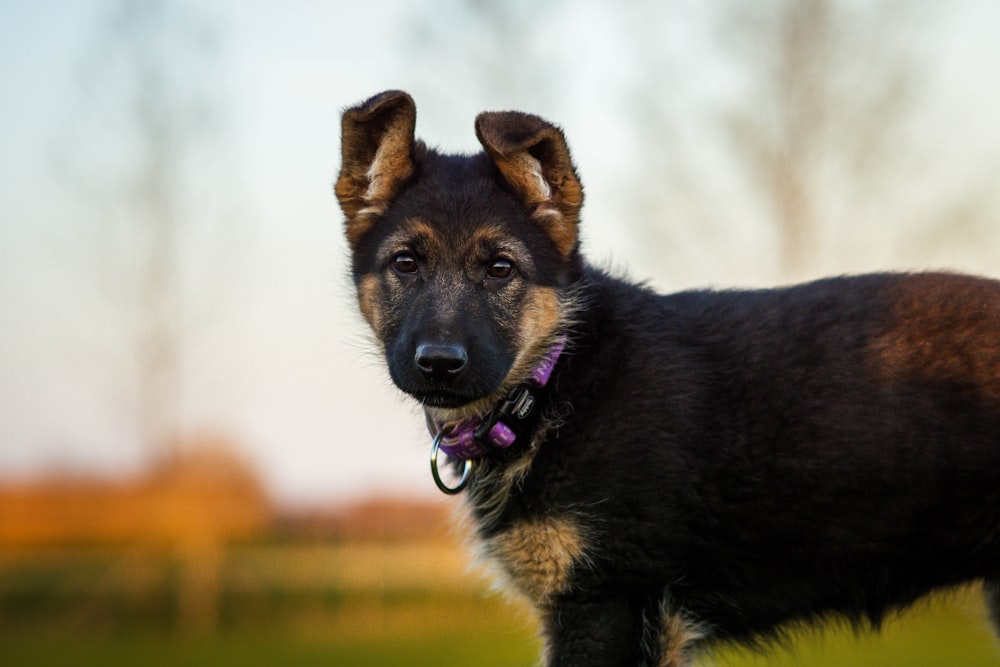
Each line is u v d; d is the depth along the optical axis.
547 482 4.11
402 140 4.47
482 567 4.45
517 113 4.39
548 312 4.29
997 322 4.02
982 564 4.07
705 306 4.37
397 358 4.23
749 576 4.17
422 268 4.36
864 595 4.17
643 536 4.04
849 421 4.02
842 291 4.24
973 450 3.94
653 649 4.09
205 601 19.16
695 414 4.09
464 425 4.30
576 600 4.12
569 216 4.41
